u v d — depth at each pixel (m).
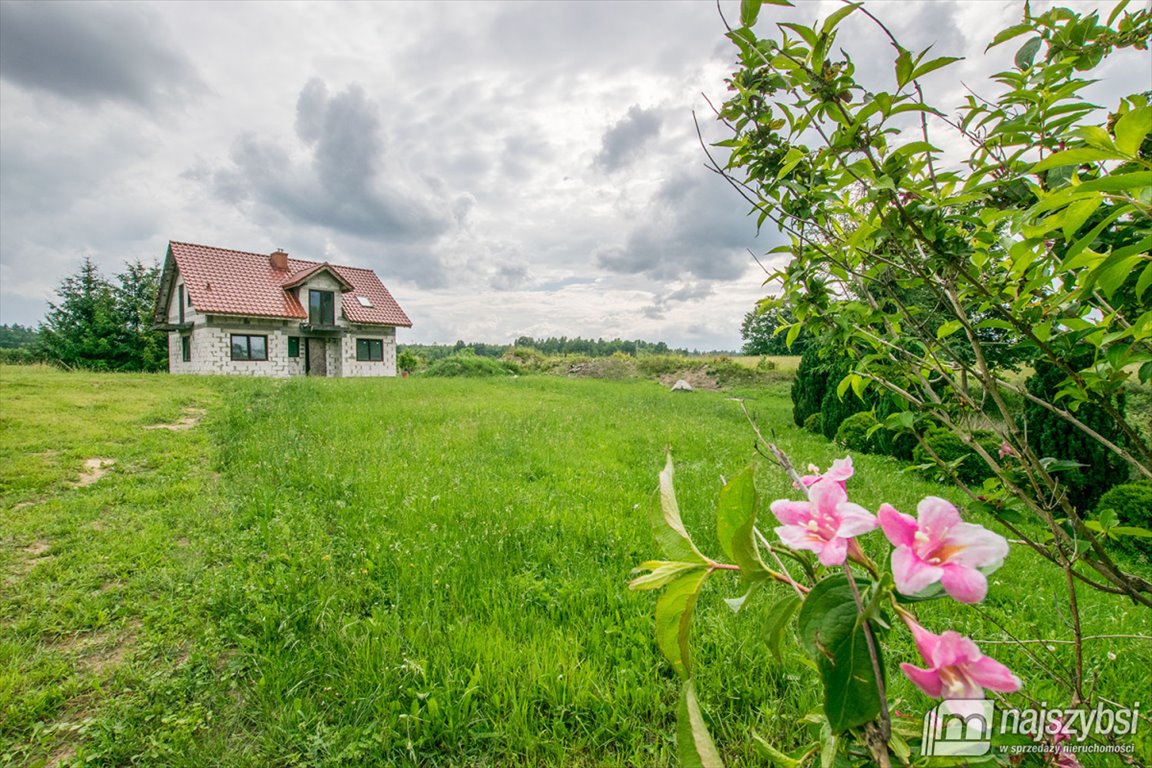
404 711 2.33
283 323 22.83
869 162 1.10
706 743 0.68
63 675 2.67
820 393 11.98
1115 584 1.10
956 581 0.54
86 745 2.24
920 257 1.29
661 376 29.72
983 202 1.33
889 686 2.20
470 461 6.45
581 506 4.85
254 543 4.12
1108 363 1.12
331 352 25.86
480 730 2.28
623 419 10.56
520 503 4.87
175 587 3.45
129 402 9.89
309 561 3.67
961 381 1.48
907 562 0.58
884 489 5.91
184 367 23.20
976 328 1.35
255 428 8.13
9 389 10.49
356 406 10.45
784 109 1.31
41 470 5.90
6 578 3.61
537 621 2.97
